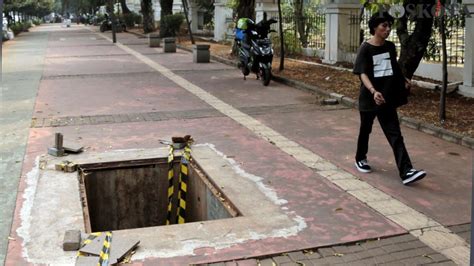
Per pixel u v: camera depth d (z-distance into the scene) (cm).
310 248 410
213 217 550
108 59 1889
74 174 586
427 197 516
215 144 713
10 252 404
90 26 6275
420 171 534
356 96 1009
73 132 781
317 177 578
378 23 544
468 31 959
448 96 980
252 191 533
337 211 482
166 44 2155
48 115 902
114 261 383
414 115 838
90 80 1339
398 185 550
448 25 1064
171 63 1750
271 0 1870
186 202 650
